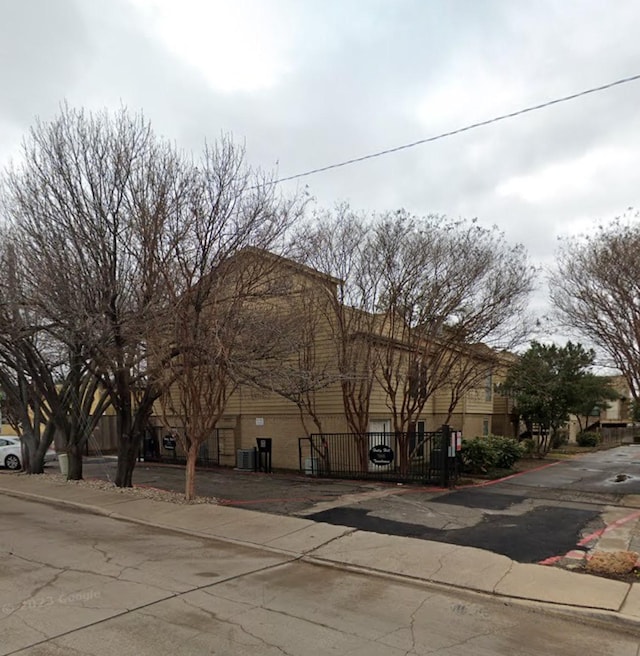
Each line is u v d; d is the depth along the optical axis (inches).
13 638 196.4
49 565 294.4
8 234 521.3
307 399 711.7
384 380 746.2
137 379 522.6
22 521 419.8
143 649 189.2
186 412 502.9
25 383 688.4
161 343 466.9
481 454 692.1
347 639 204.2
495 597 255.3
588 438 1405.0
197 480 660.1
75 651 186.1
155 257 442.9
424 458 676.1
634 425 1878.7
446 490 570.6
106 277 464.4
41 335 617.6
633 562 290.8
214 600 243.1
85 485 579.8
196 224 443.8
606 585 262.7
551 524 404.2
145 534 379.2
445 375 685.9
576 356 990.4
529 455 1034.1
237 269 463.8
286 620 221.6
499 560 306.2
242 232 461.4
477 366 773.3
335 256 649.0
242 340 470.3
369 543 344.2
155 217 442.0
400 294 648.4
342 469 721.6
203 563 306.3
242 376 486.6
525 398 1010.1
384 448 664.4
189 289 436.5
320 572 294.7
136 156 481.4
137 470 781.9
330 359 658.8
